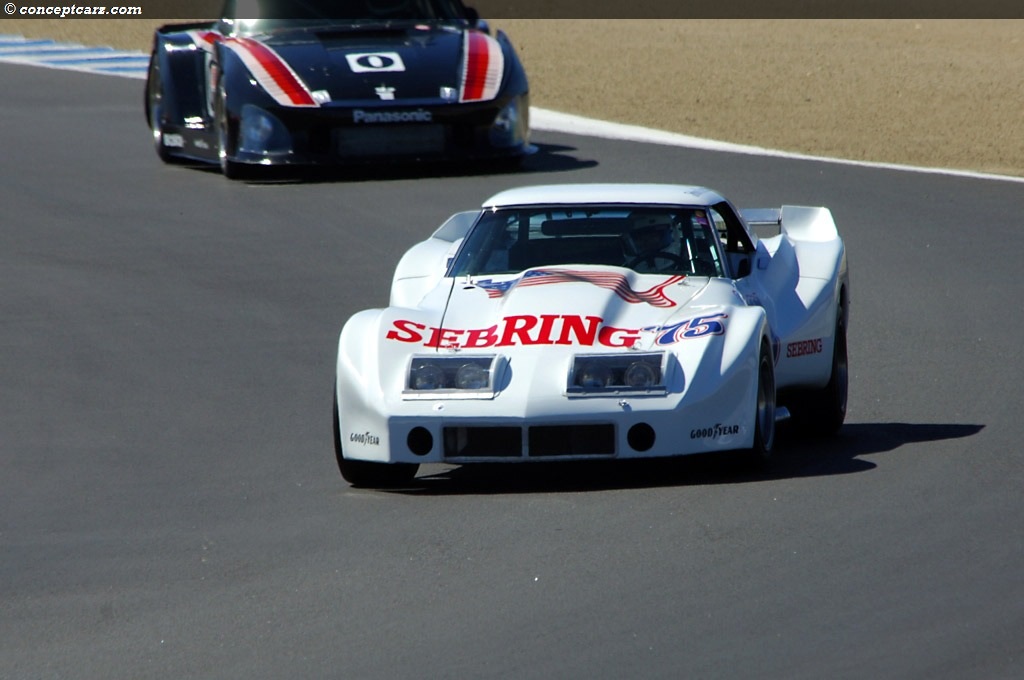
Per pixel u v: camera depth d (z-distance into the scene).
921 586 17.17
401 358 22.03
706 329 21.77
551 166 52.22
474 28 54.66
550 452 20.94
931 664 15.05
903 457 23.23
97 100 68.94
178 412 28.41
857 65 86.06
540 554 18.91
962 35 104.00
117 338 34.00
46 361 32.28
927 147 59.16
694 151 55.53
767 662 15.19
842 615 16.38
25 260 41.12
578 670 15.17
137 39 92.56
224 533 20.73
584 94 73.44
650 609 16.77
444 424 21.09
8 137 59.38
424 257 26.88
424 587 17.92
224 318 35.50
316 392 29.59
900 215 45.12
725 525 19.72
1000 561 17.92
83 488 23.64
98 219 45.75
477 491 22.33
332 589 18.05
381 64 50.12
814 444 24.92
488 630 16.39
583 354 21.38
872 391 28.77
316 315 35.59
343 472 22.38
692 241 24.70
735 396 21.31
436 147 49.28
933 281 37.78
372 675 15.32
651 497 21.25
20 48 84.88
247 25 52.94
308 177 51.53
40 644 16.75
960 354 31.14
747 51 92.44
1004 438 24.27
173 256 41.38
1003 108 70.00
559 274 23.70
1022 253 40.50
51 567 19.55
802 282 25.92
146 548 20.20
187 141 52.78
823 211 28.45
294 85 49.25
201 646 16.44
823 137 61.44
